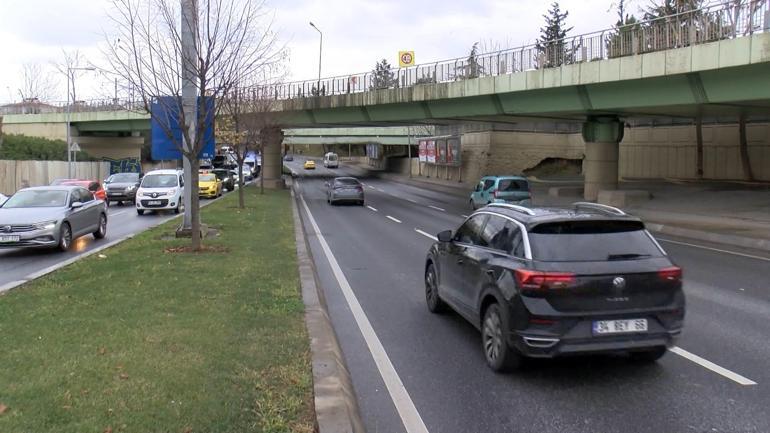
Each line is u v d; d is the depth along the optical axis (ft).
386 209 96.89
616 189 97.71
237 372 16.57
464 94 99.04
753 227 59.31
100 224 56.13
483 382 18.19
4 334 19.89
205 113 41.32
